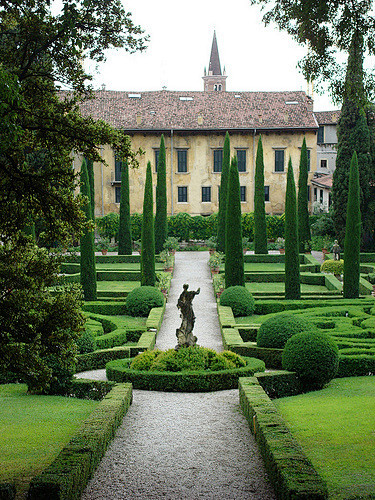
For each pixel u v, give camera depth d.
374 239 47.47
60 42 10.76
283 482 8.47
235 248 30.20
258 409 12.35
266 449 10.19
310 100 59.69
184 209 57.88
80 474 9.27
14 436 12.13
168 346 23.34
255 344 21.16
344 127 46.44
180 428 13.08
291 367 16.17
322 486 8.14
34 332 10.66
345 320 24.48
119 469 10.58
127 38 11.51
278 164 57.72
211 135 57.12
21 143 11.06
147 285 32.09
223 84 110.62
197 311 30.09
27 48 11.00
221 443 11.98
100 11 11.16
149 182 32.03
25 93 11.04
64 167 11.53
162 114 57.47
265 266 42.94
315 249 49.19
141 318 28.31
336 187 46.88
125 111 57.50
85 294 30.73
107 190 57.06
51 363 15.70
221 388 16.83
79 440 10.58
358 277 30.73
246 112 58.16
